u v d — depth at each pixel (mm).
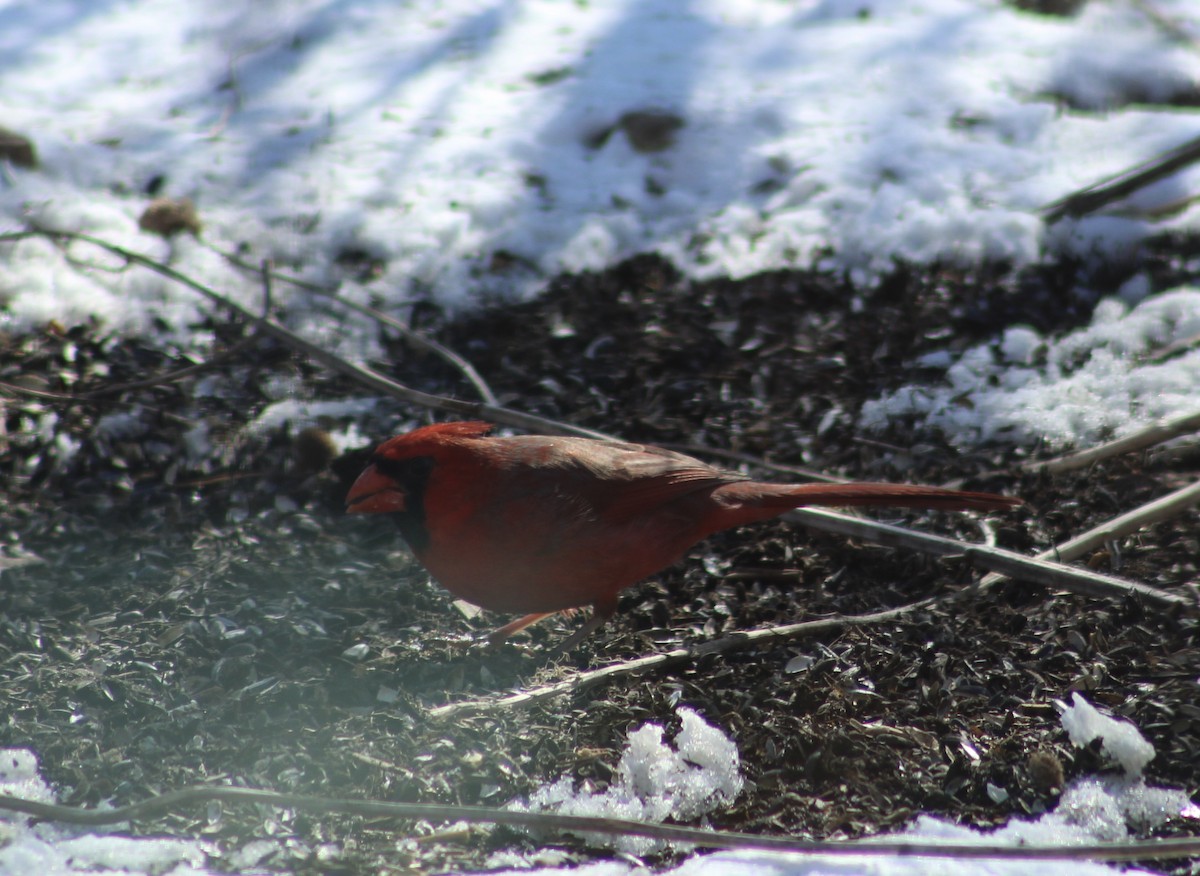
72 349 10867
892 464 9445
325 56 14719
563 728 6832
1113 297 11117
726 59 14289
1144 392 9773
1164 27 14320
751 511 7188
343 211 12359
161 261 11797
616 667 7254
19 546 8758
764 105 13430
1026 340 10508
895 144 12766
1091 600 7641
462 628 7871
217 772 6535
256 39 14898
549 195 12570
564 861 5887
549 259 11938
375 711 7023
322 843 6027
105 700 7102
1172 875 5582
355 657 7531
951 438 9688
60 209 12211
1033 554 8211
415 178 12734
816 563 8367
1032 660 7176
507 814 5590
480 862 5883
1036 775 6227
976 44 14250
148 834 6051
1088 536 8039
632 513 6941
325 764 6578
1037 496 8852
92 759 6621
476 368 10766
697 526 7172
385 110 13758
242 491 9414
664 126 13094
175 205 12117
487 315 11406
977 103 13242
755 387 10422
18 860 5793
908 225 11828
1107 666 7055
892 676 7129
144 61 14641
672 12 15305
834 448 9688
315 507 9258
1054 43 14125
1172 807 6062
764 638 7473
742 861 5684
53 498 9328
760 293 11492
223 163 12953
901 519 8781
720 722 6773
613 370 10633
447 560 6883
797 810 6152
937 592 7988
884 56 14141
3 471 9586
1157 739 6500
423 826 6145
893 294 11383
